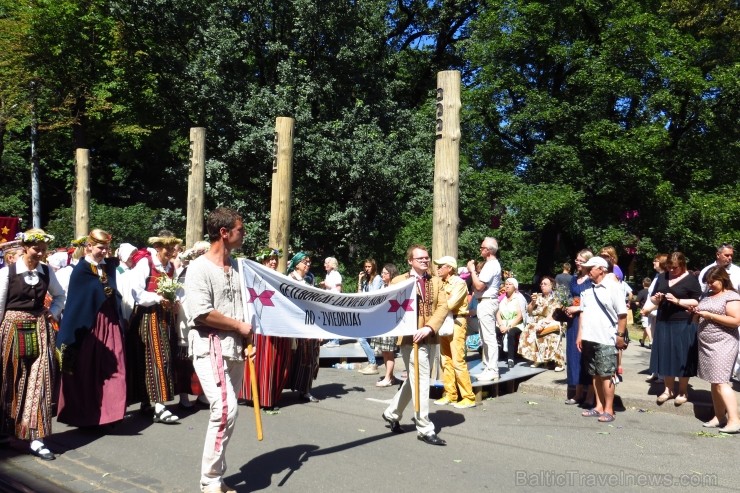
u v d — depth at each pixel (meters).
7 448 5.80
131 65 21.77
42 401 5.52
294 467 5.29
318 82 20.09
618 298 7.09
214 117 19.70
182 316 7.16
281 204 10.69
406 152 20.08
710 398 7.73
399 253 20.72
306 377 7.81
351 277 20.41
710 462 5.65
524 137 22.44
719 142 21.36
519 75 21.02
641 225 20.20
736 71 19.52
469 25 22.25
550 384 8.73
